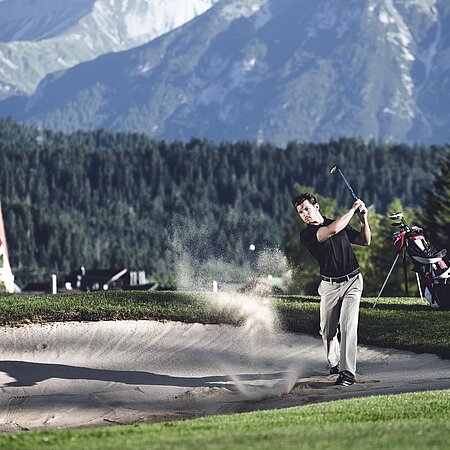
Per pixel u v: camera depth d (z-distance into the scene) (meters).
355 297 26.91
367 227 27.03
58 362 34.19
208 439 16.41
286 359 34.09
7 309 41.66
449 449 14.83
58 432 18.20
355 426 17.58
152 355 35.06
